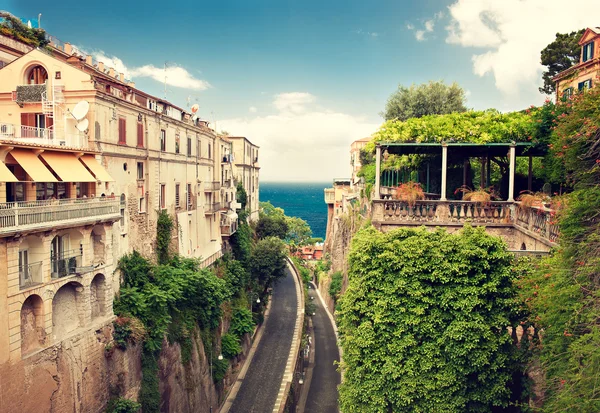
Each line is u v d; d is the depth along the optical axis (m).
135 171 32.50
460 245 17.69
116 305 27.58
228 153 58.44
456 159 30.84
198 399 33.00
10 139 22.58
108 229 26.06
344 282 53.75
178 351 31.36
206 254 47.62
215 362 37.88
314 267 90.25
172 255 38.22
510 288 17.31
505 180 28.86
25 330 20.25
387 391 17.94
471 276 17.50
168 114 40.28
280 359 45.94
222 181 55.19
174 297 30.52
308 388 41.16
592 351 12.48
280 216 107.44
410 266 17.94
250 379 41.88
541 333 17.12
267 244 58.28
